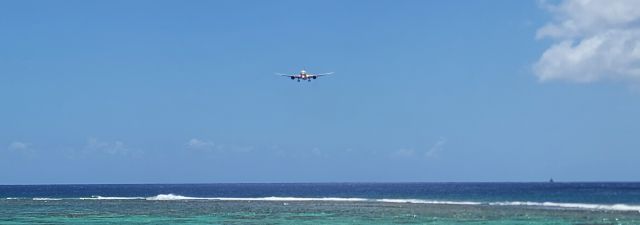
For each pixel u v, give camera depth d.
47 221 69.75
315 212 81.06
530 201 108.19
